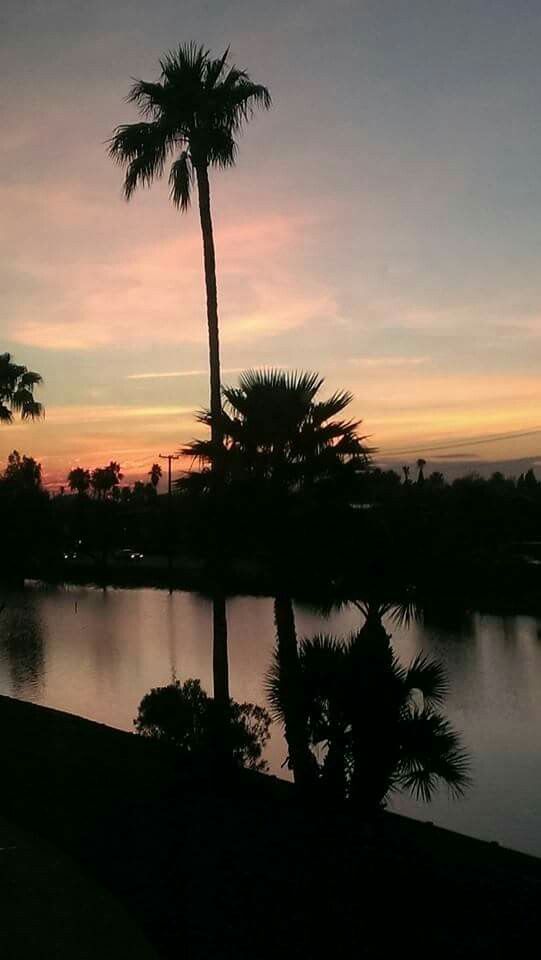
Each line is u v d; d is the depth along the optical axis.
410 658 28.88
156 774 11.62
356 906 7.05
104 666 31.72
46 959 5.59
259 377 14.81
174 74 16.06
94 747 13.27
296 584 13.93
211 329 16.38
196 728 13.27
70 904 6.58
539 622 37.44
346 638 13.05
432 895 7.57
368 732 11.02
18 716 16.56
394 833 10.22
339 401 14.59
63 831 8.69
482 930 6.73
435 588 13.23
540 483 90.88
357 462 14.35
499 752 18.22
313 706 11.34
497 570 45.03
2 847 7.96
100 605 56.41
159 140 16.27
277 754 17.34
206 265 16.53
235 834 8.90
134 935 6.04
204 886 7.20
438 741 11.18
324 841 9.02
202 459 15.06
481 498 47.00
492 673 27.72
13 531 33.47
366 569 13.12
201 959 5.75
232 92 16.33
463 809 14.89
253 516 14.09
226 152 16.69
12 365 28.72
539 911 7.29
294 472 14.18
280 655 12.52
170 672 30.23
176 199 17.05
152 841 8.46
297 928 6.43
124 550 88.25
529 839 13.26
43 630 43.12
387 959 6.08
